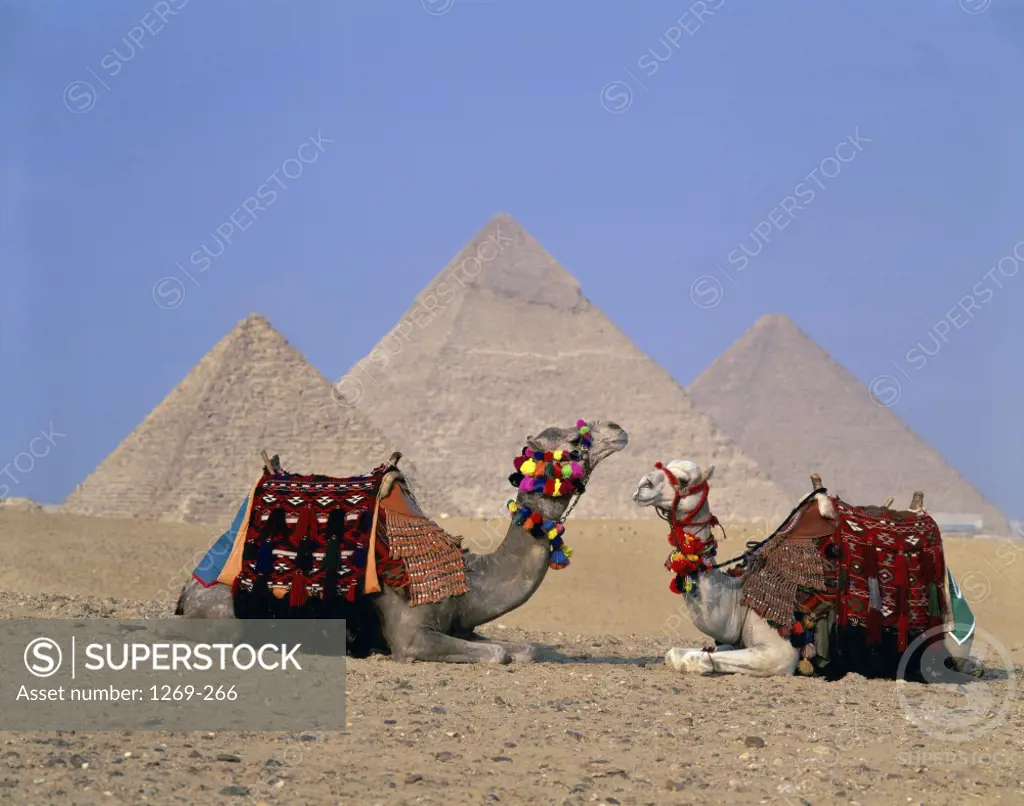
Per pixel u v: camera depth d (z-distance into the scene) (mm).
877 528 13000
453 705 10859
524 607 35781
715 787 8828
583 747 9656
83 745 9344
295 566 12914
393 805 8266
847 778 9141
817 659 12789
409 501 13609
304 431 138750
